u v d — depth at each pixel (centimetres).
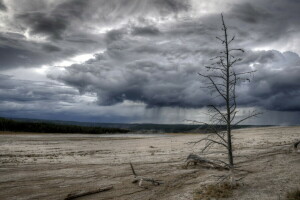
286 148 1841
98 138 4678
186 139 3744
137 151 2381
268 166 1333
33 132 6531
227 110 979
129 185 1168
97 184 1199
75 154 2242
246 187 978
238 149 2083
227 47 969
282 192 882
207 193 934
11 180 1271
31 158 1973
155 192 1051
